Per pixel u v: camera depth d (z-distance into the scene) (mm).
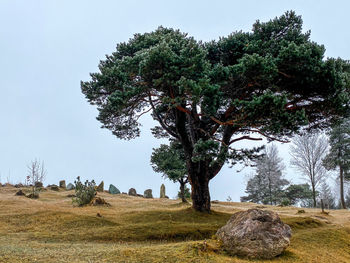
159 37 15844
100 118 18500
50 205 22266
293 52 12734
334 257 10977
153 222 15773
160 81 12828
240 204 36469
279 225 10062
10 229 14531
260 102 12242
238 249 9344
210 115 14273
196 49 13109
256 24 16500
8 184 42781
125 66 13859
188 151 18750
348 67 15633
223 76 13336
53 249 9891
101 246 10852
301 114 12438
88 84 15352
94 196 24984
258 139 17781
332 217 22688
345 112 14625
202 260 8203
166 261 8039
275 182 54844
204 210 18359
